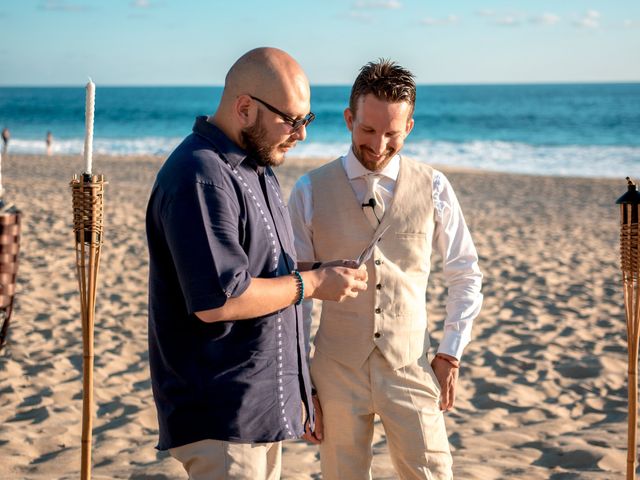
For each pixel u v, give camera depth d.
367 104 2.31
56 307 6.63
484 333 6.20
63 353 5.41
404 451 2.38
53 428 4.08
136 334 5.96
